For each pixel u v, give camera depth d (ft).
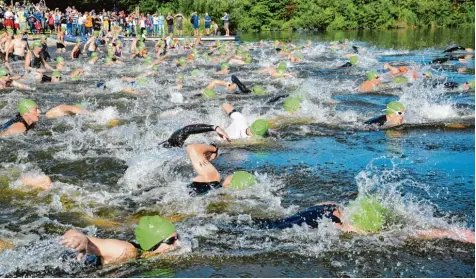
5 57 70.74
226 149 27.99
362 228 17.08
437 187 21.61
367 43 105.09
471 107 37.76
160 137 30.66
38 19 114.21
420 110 36.55
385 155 26.48
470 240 16.53
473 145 28.02
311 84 49.44
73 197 21.24
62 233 17.79
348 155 26.61
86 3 155.43
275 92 46.24
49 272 15.03
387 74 54.75
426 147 27.81
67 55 84.69
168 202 20.42
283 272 14.67
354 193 21.15
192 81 53.62
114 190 22.09
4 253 16.22
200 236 17.19
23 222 18.76
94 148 28.53
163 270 14.89
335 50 88.22
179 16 133.69
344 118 35.17
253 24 157.07
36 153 27.58
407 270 14.71
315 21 157.17
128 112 37.91
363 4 158.71
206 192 21.08
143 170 24.22
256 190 21.26
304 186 22.09
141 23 125.18
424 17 155.33
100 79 55.72
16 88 48.65
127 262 15.39
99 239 15.53
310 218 17.76
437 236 16.83
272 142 29.32
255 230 17.60
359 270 14.75
